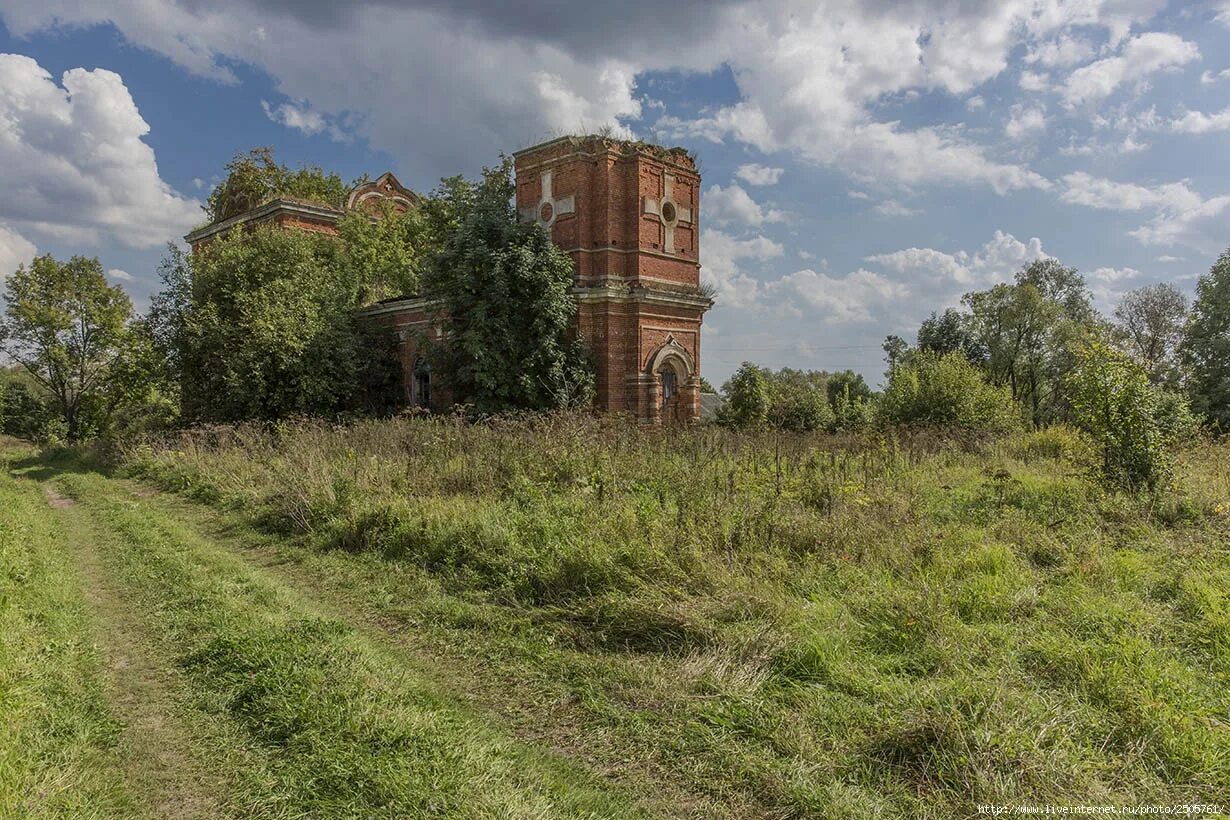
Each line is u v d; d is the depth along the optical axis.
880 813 3.69
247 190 38.72
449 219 27.83
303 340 22.78
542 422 14.30
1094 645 5.24
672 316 23.09
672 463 12.50
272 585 8.05
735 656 5.50
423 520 9.52
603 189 22.09
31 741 4.42
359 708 4.78
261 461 15.91
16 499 14.77
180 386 25.86
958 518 9.60
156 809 3.94
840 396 42.31
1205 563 7.14
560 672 5.66
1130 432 10.39
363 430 16.47
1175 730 4.14
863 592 6.55
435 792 3.84
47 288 33.66
